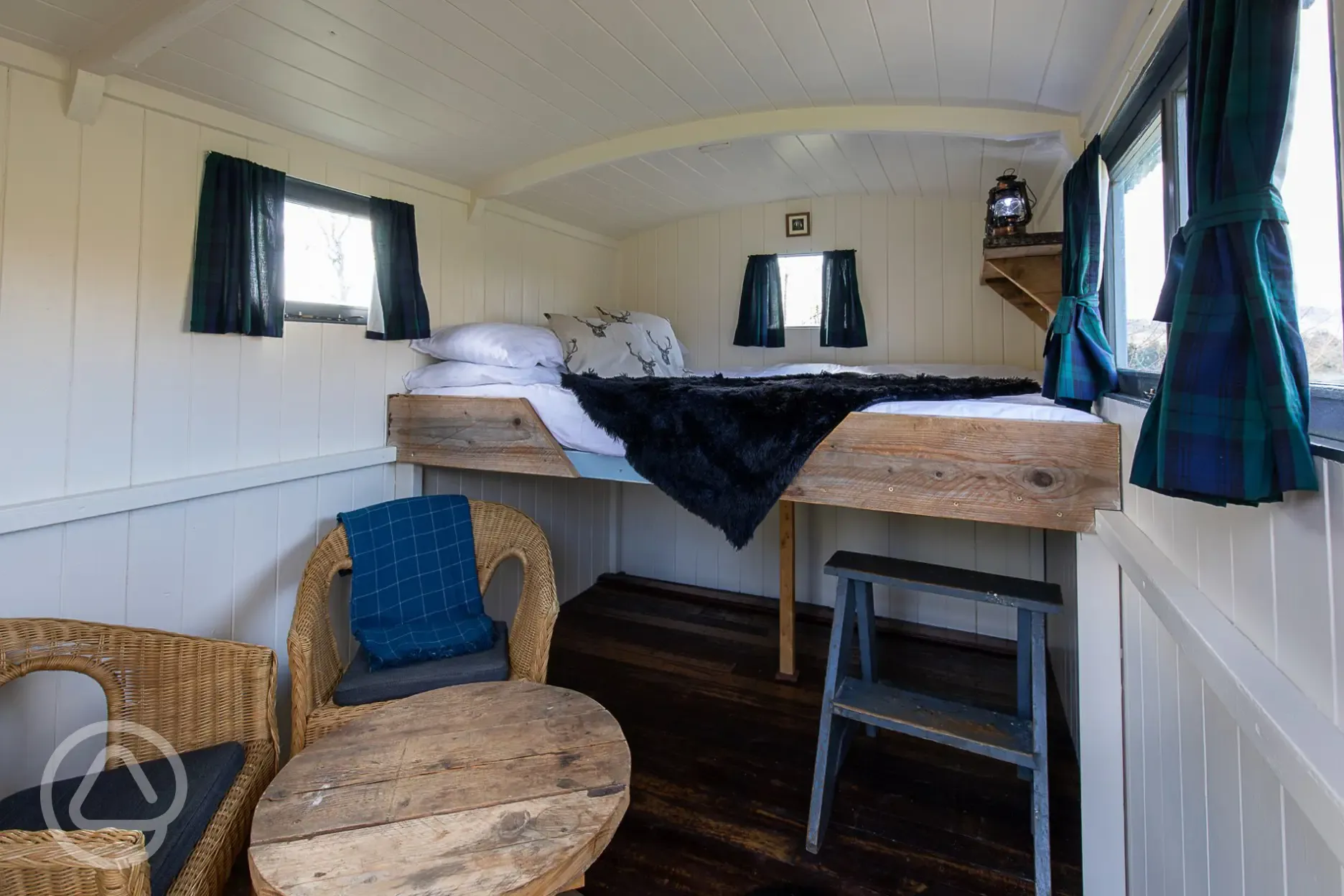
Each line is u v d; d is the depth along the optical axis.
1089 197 1.63
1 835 0.96
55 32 1.48
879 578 1.89
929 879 1.71
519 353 2.44
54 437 1.61
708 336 3.95
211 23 1.54
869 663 2.24
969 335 3.44
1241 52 0.69
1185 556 1.06
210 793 1.39
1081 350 1.62
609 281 4.04
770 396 1.89
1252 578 0.82
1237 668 0.75
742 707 2.63
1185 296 0.74
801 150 2.74
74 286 1.64
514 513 2.40
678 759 2.26
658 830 1.90
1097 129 1.82
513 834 1.14
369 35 1.64
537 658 1.97
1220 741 0.93
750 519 1.86
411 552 2.24
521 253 3.22
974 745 1.68
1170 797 1.17
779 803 2.02
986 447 1.63
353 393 2.40
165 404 1.84
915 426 1.70
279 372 2.15
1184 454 0.71
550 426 2.23
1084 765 1.60
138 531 1.79
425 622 2.18
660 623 3.54
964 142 2.48
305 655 1.80
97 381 1.69
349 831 1.15
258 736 1.61
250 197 1.97
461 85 1.94
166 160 1.82
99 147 1.68
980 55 1.75
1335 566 0.63
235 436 2.02
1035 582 1.87
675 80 1.96
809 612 3.68
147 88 1.76
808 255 3.71
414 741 1.43
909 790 2.09
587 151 2.47
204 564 1.95
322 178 2.24
